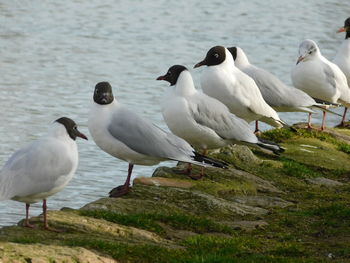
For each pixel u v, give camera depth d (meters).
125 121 13.05
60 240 10.36
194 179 14.53
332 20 43.75
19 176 10.62
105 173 19.22
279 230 12.31
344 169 17.03
